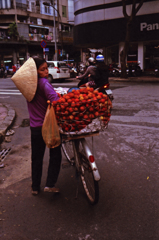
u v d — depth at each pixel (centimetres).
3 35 3809
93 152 424
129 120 623
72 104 225
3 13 3756
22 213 260
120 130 543
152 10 2064
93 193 265
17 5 3784
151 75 2281
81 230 231
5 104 905
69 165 339
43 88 255
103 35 2342
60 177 341
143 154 408
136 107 777
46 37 4181
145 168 357
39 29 4131
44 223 242
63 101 231
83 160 276
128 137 495
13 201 283
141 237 219
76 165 290
